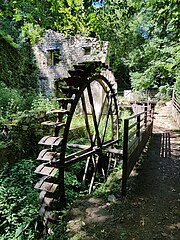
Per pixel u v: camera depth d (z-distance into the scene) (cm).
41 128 597
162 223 309
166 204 362
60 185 408
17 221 367
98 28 417
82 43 1362
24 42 1357
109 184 446
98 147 577
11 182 439
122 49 467
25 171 476
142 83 1105
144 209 346
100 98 1228
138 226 303
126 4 416
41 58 1414
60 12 396
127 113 1125
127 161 400
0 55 1148
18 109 762
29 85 1361
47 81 1396
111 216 329
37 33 442
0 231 362
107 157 675
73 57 1380
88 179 600
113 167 618
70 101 434
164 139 844
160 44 879
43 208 348
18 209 386
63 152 412
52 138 399
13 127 521
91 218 326
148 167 532
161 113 1477
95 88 1238
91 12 385
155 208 349
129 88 2428
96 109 1226
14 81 1227
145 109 739
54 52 1410
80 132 777
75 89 446
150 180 457
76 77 443
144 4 446
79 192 506
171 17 480
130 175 480
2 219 379
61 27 449
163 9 468
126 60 1608
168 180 459
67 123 425
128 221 315
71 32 469
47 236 307
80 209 352
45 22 401
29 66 1404
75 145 566
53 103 898
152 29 634
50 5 398
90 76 506
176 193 402
